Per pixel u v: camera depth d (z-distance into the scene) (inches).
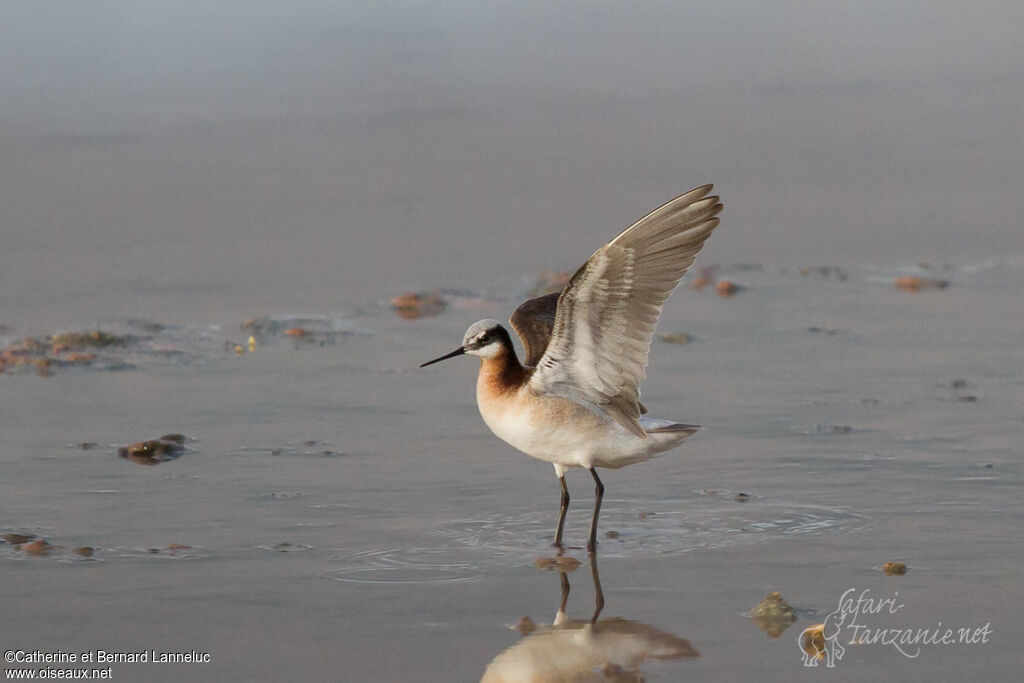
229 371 617.9
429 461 509.4
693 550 425.1
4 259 799.1
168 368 622.5
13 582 398.0
